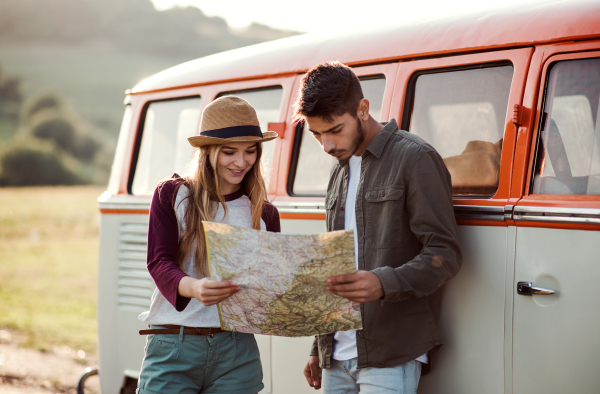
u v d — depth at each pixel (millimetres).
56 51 59969
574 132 2215
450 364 2398
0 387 5340
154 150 3844
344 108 2092
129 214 3766
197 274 2045
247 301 1879
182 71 3826
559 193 2209
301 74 3150
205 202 2031
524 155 2283
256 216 2131
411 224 2068
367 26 3049
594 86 2195
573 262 2109
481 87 2484
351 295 1864
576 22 2242
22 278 12711
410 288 1955
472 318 2346
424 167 2053
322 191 2994
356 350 2248
